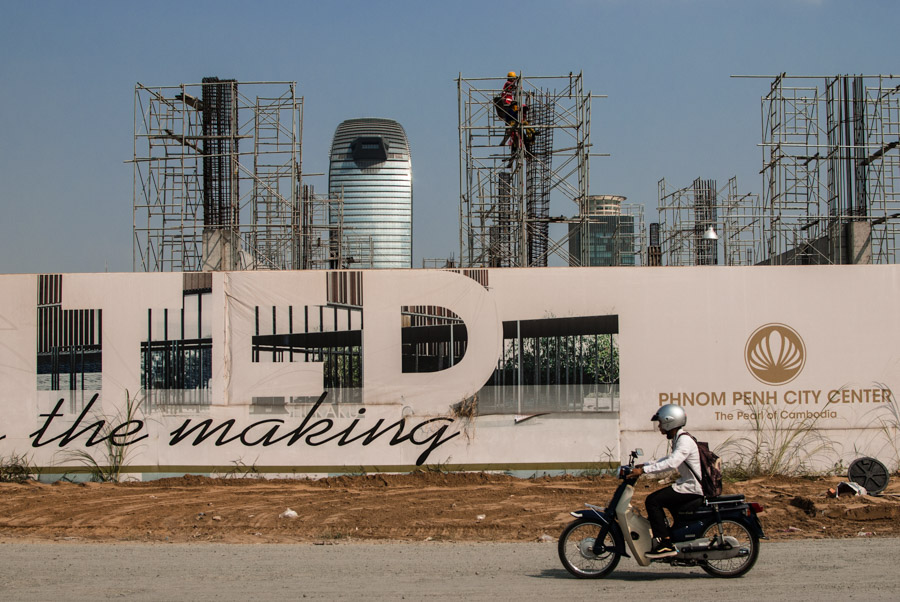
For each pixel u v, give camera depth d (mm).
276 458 16891
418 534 12141
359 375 16969
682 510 8852
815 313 17031
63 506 14281
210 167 24156
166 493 15578
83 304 17172
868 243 21797
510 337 16969
